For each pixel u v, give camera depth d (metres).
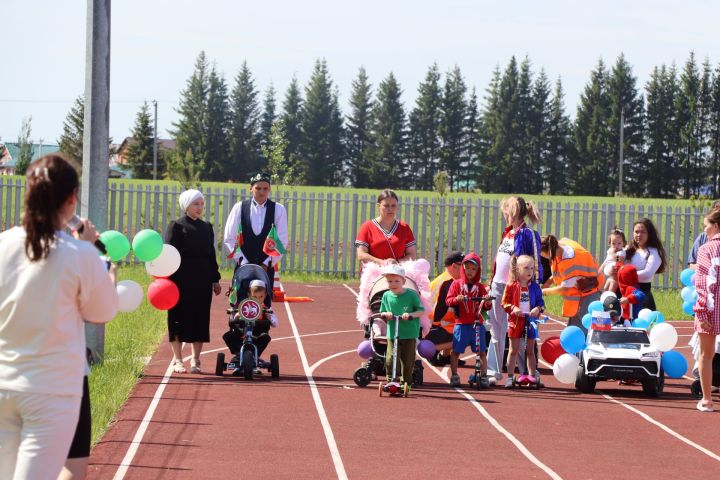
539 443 11.16
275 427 11.45
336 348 18.84
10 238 6.01
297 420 11.89
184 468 9.48
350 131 132.00
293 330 21.36
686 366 14.73
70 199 6.00
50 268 5.91
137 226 36.25
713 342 13.34
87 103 14.93
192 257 14.85
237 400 12.98
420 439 11.10
